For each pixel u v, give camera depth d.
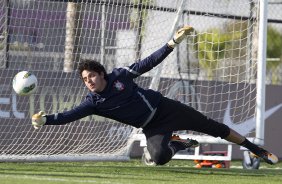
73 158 36.62
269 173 33.16
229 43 49.22
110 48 42.78
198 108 45.28
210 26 49.03
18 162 36.78
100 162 40.50
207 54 48.56
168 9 43.41
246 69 44.16
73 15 43.19
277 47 63.16
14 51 40.84
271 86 49.00
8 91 39.88
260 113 38.38
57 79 41.22
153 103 23.41
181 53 46.69
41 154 39.47
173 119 23.70
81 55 42.56
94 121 41.62
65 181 24.00
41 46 41.88
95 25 42.50
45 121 21.33
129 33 43.84
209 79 48.19
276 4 57.09
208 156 39.56
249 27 43.16
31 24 41.66
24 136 40.06
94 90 22.38
